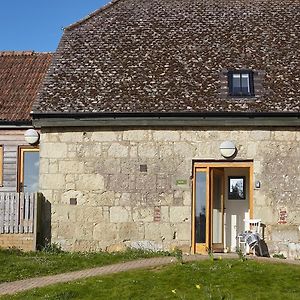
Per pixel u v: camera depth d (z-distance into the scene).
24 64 21.86
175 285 11.59
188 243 16.36
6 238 16.41
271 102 16.50
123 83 17.45
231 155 16.41
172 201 16.48
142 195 16.55
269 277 12.09
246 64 17.91
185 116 16.31
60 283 12.14
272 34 19.41
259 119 16.27
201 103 16.52
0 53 22.52
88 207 16.66
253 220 16.25
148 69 17.94
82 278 12.53
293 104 16.38
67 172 16.78
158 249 16.39
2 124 18.92
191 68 17.88
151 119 16.42
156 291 11.23
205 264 13.27
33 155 19.00
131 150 16.66
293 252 16.17
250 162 16.48
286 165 16.41
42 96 17.12
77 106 16.66
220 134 16.52
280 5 21.28
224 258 14.27
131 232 16.50
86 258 15.08
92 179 16.70
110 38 19.48
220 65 17.89
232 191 17.75
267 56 18.30
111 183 16.64
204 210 16.50
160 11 21.00
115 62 18.33
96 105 16.67
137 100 16.75
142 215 16.50
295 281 11.87
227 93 16.89
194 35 19.41
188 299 10.69
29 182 18.92
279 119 16.22
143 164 16.61
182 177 16.50
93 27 20.22
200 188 16.56
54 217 16.73
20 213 16.45
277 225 16.30
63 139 16.86
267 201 16.34
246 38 19.20
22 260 14.86
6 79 21.03
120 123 16.53
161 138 16.61
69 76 17.86
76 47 19.14
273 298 10.80
